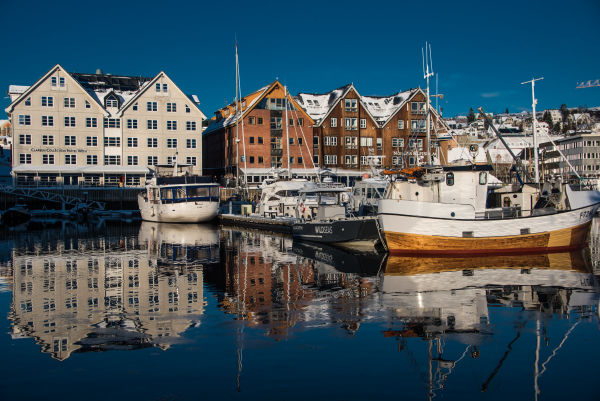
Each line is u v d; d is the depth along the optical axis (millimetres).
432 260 25109
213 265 24594
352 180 75688
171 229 47625
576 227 27562
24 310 15664
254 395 9430
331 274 21609
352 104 78000
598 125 174875
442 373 10430
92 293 18125
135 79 84688
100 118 71000
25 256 28453
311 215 39312
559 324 13625
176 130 74188
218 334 12953
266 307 15758
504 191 30016
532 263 23875
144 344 12242
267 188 51031
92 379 10188
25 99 68188
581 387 9789
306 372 10445
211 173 88688
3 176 92688
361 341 12320
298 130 75500
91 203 67375
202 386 9820
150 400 9258
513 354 11477
